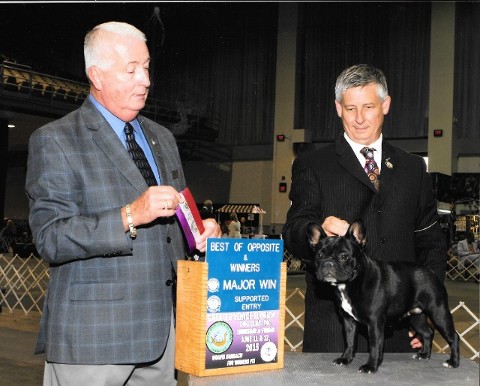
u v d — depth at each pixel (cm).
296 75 2623
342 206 288
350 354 230
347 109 284
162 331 237
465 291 1434
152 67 2775
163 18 2781
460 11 2375
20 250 2152
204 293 202
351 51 2561
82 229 216
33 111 2236
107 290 227
